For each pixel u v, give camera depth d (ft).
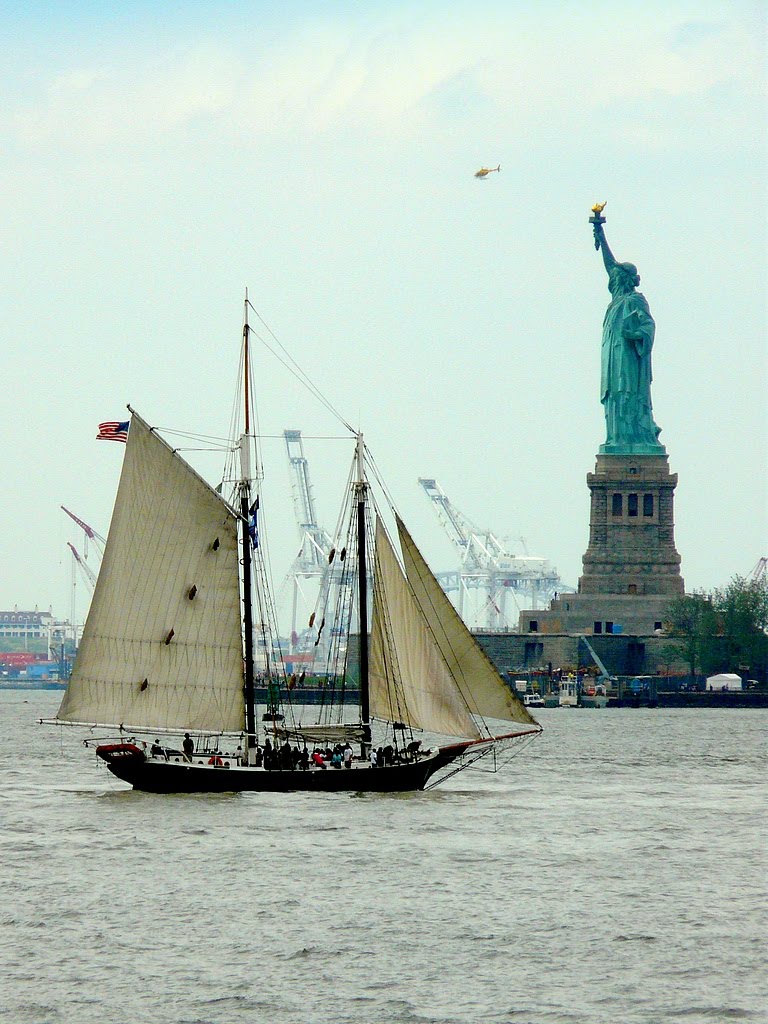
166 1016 337.93
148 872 482.28
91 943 390.63
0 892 449.48
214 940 394.93
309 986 358.23
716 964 378.12
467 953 386.32
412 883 469.57
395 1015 339.98
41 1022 333.42
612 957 383.86
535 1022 336.70
